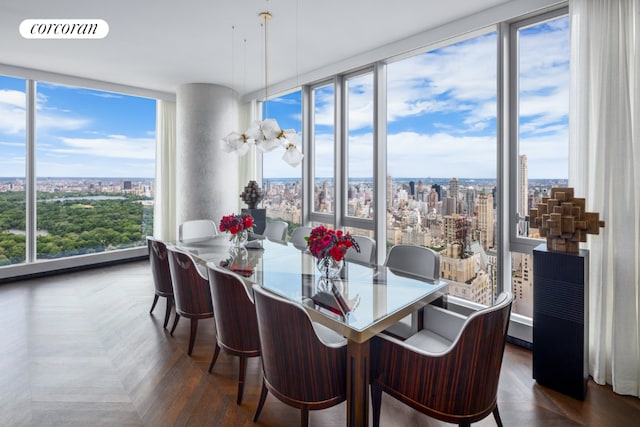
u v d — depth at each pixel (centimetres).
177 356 284
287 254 331
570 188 241
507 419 211
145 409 218
